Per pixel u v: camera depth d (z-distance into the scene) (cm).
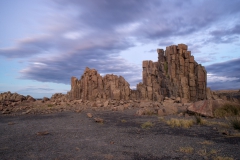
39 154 1098
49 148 1209
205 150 1111
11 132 1741
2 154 1109
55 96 6131
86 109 3694
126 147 1210
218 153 1066
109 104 4241
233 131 1600
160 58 5066
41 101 5294
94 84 5353
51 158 1030
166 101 4081
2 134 1658
